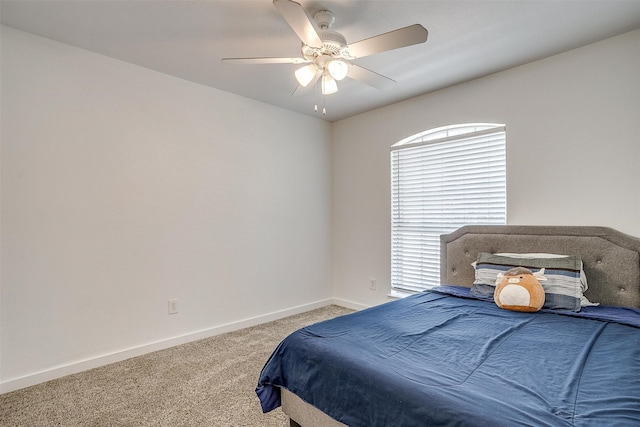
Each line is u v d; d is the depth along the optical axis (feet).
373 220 12.86
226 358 8.82
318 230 13.79
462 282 9.75
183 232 9.87
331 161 14.37
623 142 7.47
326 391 4.77
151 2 6.32
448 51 8.21
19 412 6.37
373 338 5.47
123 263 8.74
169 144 9.60
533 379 4.02
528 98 8.85
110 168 8.54
